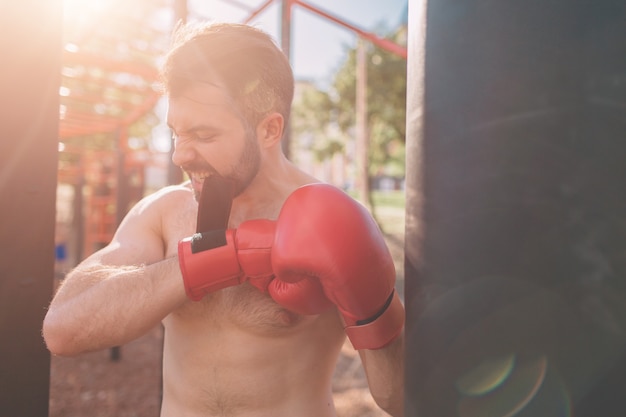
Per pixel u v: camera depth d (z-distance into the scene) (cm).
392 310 100
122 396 448
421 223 65
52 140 130
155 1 466
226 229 104
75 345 96
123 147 742
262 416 112
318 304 99
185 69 99
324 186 99
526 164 55
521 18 56
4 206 123
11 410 123
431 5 66
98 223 1134
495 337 56
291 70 114
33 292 126
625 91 51
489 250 57
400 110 1764
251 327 110
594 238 51
